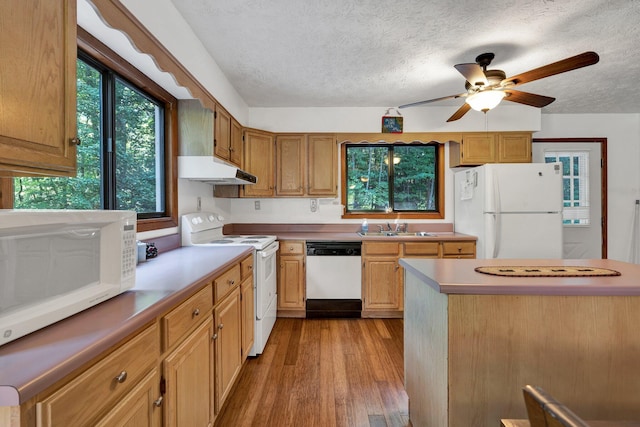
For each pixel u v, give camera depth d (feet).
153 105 7.55
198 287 4.46
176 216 8.10
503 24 6.73
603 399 4.13
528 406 1.66
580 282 4.19
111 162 5.77
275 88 10.26
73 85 3.23
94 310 3.13
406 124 12.03
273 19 6.51
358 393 6.63
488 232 10.12
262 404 6.25
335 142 12.00
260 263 8.28
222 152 8.80
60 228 2.84
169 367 3.68
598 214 12.87
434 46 7.65
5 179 3.60
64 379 2.21
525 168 10.02
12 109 2.57
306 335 9.57
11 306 2.39
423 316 5.11
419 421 5.30
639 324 4.11
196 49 7.10
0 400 1.80
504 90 7.47
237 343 6.56
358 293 11.10
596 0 5.92
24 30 2.67
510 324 4.17
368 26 6.79
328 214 12.85
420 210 13.16
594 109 12.37
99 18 4.23
